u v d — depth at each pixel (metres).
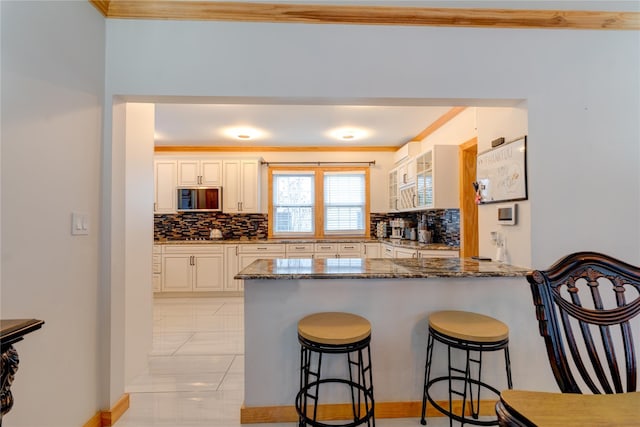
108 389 1.73
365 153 5.18
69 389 1.50
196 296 4.58
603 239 1.90
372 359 1.81
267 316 1.78
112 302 1.76
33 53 1.30
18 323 0.92
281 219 5.26
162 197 4.79
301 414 1.52
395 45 1.89
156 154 4.96
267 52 1.85
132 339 2.22
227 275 4.56
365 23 1.88
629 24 1.91
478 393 1.69
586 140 1.92
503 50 1.91
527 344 1.84
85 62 1.61
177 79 1.81
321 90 1.87
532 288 1.00
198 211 4.84
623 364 1.89
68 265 1.49
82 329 1.59
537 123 1.91
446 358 1.83
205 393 2.04
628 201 1.91
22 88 1.25
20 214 1.24
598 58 1.93
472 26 1.90
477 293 1.84
